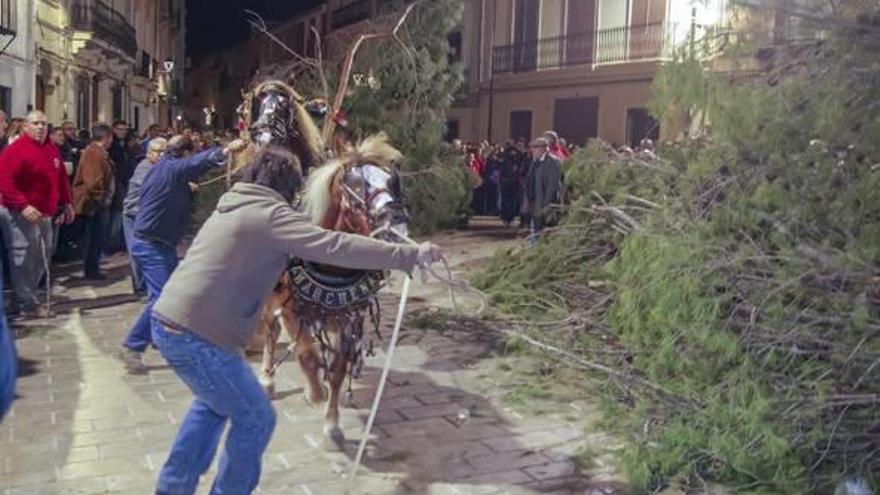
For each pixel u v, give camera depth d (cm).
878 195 476
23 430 536
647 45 2020
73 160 1130
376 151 516
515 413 586
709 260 516
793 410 455
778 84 557
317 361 505
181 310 359
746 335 489
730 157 566
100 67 2544
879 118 488
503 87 2495
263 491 457
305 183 500
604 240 814
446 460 503
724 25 611
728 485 469
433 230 1415
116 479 466
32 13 1847
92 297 937
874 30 517
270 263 369
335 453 509
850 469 445
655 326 543
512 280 857
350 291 484
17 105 1784
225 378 361
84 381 636
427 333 794
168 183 647
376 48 1355
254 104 602
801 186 521
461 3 1426
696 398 497
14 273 823
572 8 2250
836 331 472
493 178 1848
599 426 550
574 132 2241
